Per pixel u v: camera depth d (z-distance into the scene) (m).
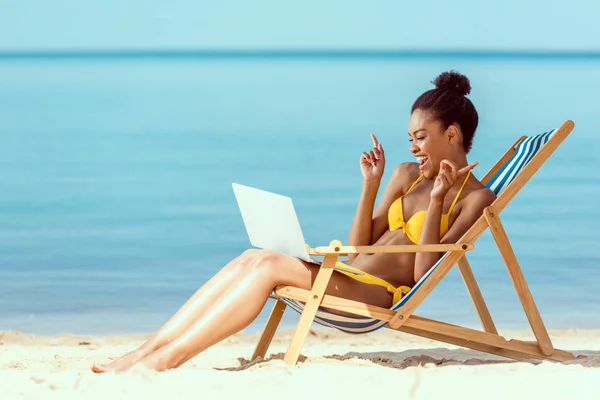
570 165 18.09
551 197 14.73
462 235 5.12
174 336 4.68
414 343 6.74
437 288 8.98
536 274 9.68
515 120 27.44
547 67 59.53
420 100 5.41
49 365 5.49
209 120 27.70
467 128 5.40
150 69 57.38
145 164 19.16
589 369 4.73
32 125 26.45
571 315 8.05
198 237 11.77
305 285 4.86
